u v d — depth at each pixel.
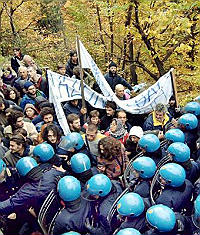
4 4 15.71
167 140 5.11
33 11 17.55
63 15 16.27
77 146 4.62
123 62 13.07
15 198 3.92
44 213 3.83
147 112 6.98
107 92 6.93
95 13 13.16
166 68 12.70
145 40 11.32
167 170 3.89
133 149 5.50
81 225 3.59
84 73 8.47
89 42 13.42
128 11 11.21
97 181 3.68
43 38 16.56
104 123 6.61
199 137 5.51
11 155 4.69
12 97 7.32
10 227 3.98
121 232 3.07
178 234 3.28
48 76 6.59
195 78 10.41
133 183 4.19
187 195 3.93
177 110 7.06
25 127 5.80
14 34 16.28
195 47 11.86
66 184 3.60
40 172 4.00
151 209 3.30
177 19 10.00
